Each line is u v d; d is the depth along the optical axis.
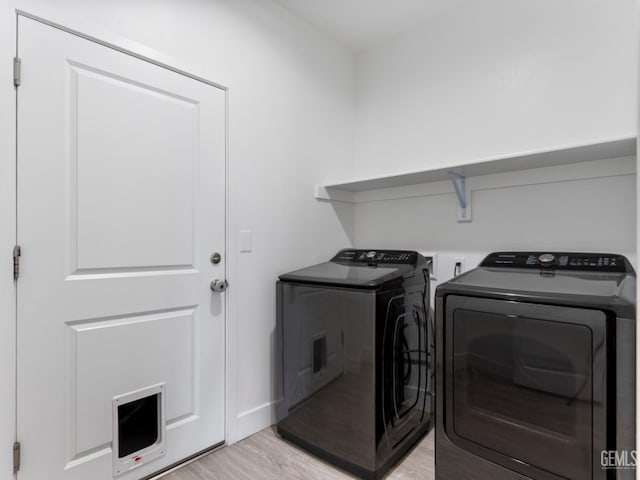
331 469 1.63
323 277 1.75
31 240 1.26
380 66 2.52
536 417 1.16
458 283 1.38
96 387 1.41
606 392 1.03
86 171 1.38
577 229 1.73
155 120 1.58
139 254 1.53
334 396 1.65
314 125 2.32
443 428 1.37
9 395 1.21
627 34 1.59
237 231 1.88
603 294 1.09
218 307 1.80
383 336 1.57
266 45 2.03
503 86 1.95
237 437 1.86
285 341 1.89
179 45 1.65
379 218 2.51
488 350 1.26
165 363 1.61
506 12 1.94
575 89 1.72
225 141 1.83
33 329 1.26
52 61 1.30
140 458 1.52
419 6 2.11
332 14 2.19
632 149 1.48
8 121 1.21
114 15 1.45
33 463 1.25
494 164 1.75
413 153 2.33
